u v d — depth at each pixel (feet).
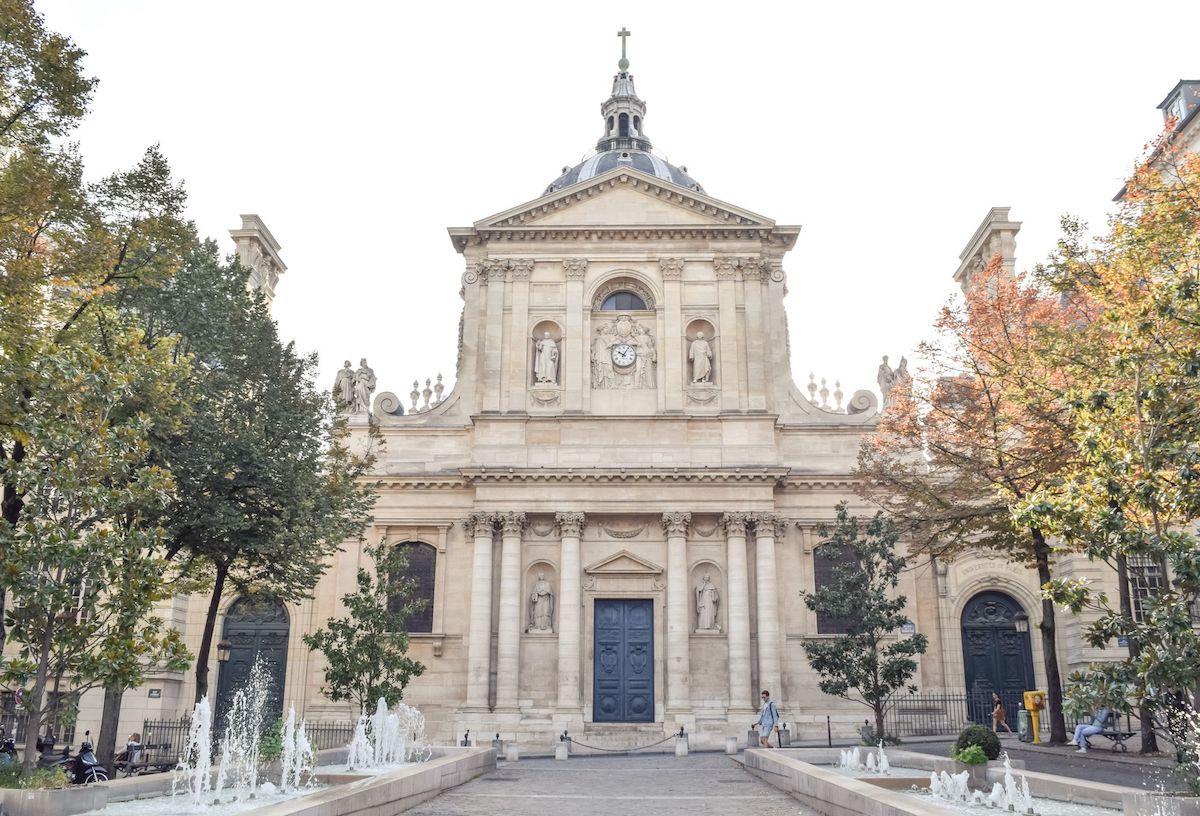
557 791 78.54
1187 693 55.06
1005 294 114.73
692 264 163.12
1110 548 58.70
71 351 71.15
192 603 152.46
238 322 108.88
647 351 159.43
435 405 159.94
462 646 149.28
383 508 155.02
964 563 151.94
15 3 77.66
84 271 84.33
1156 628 54.29
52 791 54.85
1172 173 110.22
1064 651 147.84
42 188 78.54
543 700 145.28
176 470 98.78
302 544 109.70
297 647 150.20
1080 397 63.26
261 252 170.71
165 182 93.45
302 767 78.28
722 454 152.87
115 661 64.13
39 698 63.16
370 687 108.27
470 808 66.54
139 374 78.28
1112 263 91.56
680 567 147.84
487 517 149.69
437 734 145.18
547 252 162.91
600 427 154.51
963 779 63.62
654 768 103.60
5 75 79.66
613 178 164.76
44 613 64.59
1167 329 65.36
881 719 102.47
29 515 64.69
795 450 156.46
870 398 158.61
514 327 159.22
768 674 143.33
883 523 112.37
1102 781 71.77
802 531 152.97
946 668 147.64
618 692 147.23
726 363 157.38
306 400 113.91
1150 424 62.03
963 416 115.96
